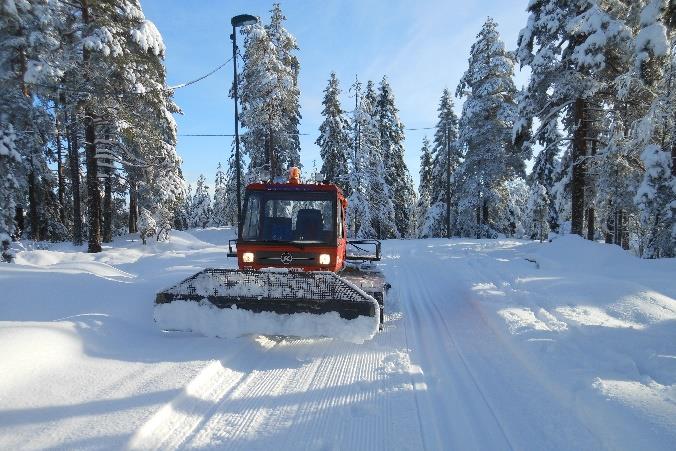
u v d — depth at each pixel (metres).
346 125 35.22
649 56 13.40
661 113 14.16
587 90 16.28
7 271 7.84
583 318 6.65
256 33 27.78
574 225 17.59
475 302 8.42
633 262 11.66
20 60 18.00
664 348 5.16
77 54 17.23
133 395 3.96
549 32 17.05
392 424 3.77
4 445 3.09
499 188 32.66
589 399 3.86
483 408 4.05
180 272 10.81
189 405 4.02
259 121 28.86
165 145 24.45
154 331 6.17
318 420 3.84
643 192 14.90
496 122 30.47
